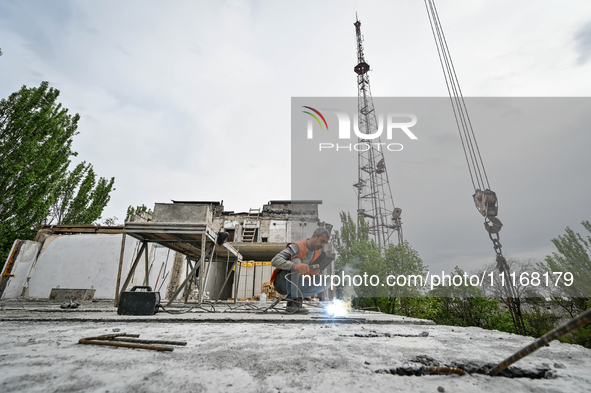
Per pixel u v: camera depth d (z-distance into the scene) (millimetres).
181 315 2949
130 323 2189
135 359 948
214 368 856
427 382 746
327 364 923
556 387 699
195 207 5594
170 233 5379
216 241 6016
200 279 5000
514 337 1592
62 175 20156
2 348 1100
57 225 13672
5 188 15883
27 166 17125
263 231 21781
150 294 2936
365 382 738
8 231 15523
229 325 2133
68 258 13055
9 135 16734
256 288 17141
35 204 16875
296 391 663
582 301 6789
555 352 1115
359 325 2273
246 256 17078
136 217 13922
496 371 797
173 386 682
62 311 3566
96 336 1366
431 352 1129
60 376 732
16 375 732
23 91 18062
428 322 2479
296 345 1271
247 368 863
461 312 7922
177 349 1143
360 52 30688
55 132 18828
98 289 12492
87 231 13562
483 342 1407
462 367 892
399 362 946
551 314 6898
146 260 5996
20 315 2783
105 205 24359
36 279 12750
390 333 1739
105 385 674
